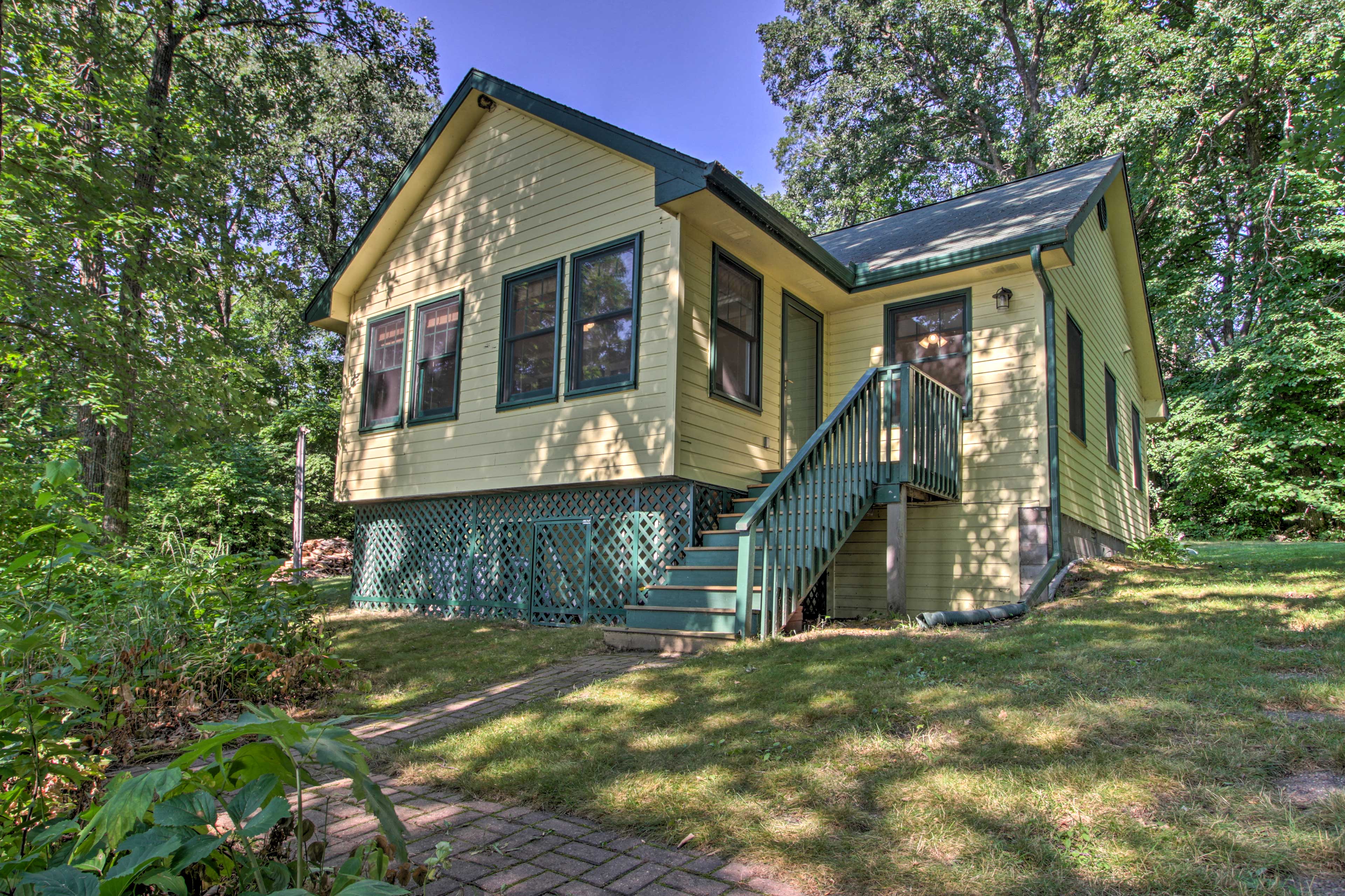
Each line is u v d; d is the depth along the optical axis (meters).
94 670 3.98
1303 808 2.46
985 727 3.40
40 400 8.06
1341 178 17.00
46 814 1.99
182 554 5.23
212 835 1.52
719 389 7.74
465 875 2.40
